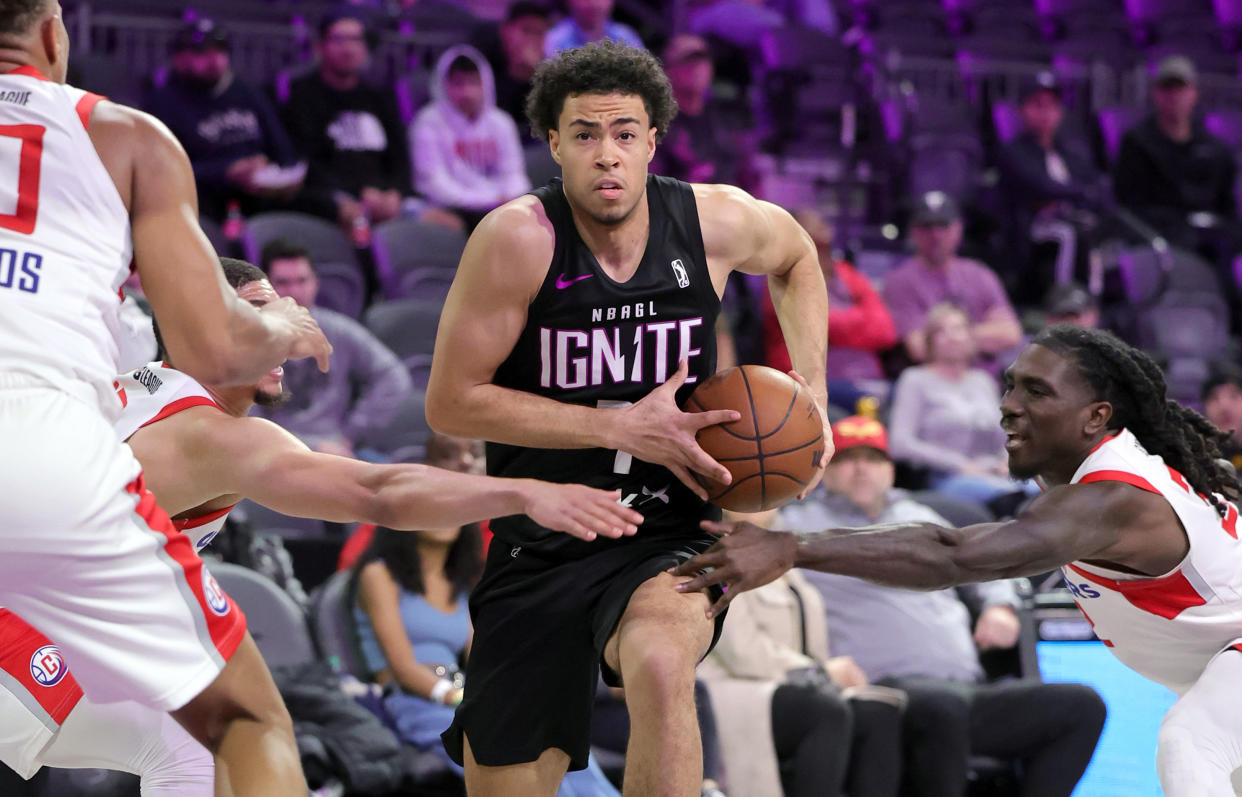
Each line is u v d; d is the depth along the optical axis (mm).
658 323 6609
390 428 14375
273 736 5645
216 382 5609
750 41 24609
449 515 5738
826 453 6590
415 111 20281
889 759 11086
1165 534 6730
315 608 11273
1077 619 14891
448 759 10297
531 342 6531
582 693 6766
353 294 16422
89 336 5305
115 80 17750
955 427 16531
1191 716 6629
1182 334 21562
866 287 18734
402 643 10836
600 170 6215
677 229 6688
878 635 11977
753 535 6148
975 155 24141
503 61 20438
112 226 5395
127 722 6012
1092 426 6926
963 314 17000
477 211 18641
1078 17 27922
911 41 25797
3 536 5023
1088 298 18844
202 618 5453
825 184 23422
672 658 6047
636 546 6730
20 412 5086
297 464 5918
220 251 15961
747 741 10719
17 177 5250
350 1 21547
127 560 5238
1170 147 23641
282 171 17219
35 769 6277
